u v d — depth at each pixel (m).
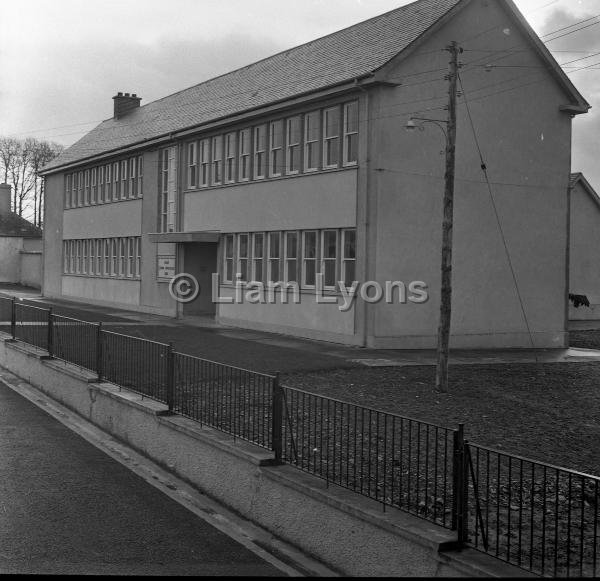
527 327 24.53
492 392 15.40
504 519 7.29
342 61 24.80
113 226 38.94
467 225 23.41
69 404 14.83
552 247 25.06
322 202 23.94
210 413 9.97
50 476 9.88
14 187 93.69
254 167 27.53
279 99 25.17
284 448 8.41
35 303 40.72
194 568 6.75
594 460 10.33
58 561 6.85
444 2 23.69
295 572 6.71
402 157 22.12
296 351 20.78
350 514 6.64
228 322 28.98
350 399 14.11
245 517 8.38
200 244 32.53
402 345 22.27
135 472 10.26
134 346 12.46
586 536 6.93
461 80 23.12
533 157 24.61
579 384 16.83
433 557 5.73
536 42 24.16
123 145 36.41
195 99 35.56
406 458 9.24
